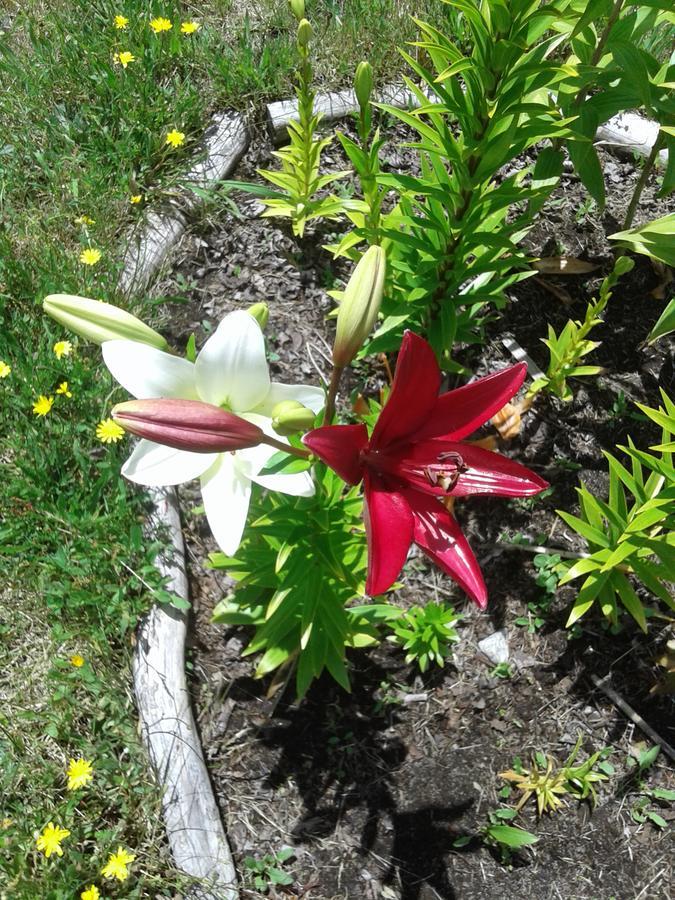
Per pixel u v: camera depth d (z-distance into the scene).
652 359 0.98
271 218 1.04
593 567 0.74
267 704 0.80
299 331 0.98
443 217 0.83
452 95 0.74
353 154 0.80
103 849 0.70
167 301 0.98
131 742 0.74
